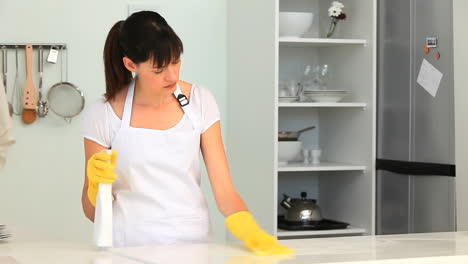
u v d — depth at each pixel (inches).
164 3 146.6
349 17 146.4
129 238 84.3
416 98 128.4
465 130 117.4
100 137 84.3
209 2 149.3
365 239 77.5
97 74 143.1
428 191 125.7
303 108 155.6
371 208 138.8
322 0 153.8
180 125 84.7
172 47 75.2
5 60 138.4
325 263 61.6
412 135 129.5
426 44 125.5
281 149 141.4
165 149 84.2
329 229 139.8
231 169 150.5
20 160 139.9
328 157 153.5
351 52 144.9
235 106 147.7
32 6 139.4
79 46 141.9
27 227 140.3
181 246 72.6
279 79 152.7
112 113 84.0
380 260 63.1
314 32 155.4
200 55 149.2
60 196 141.6
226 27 150.7
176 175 85.0
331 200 153.1
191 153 85.2
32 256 67.5
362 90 141.4
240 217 73.7
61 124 141.6
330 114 152.6
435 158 123.9
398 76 133.2
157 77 77.4
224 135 151.9
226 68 151.1
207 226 87.2
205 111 85.9
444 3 121.0
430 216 125.1
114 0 143.6
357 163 143.3
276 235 132.6
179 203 85.2
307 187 156.9
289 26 138.6
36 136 140.6
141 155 83.7
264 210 135.9
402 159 132.0
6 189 139.3
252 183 140.9
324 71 143.3
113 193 86.0
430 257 64.8
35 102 138.6
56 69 141.2
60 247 72.9
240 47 144.7
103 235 69.7
